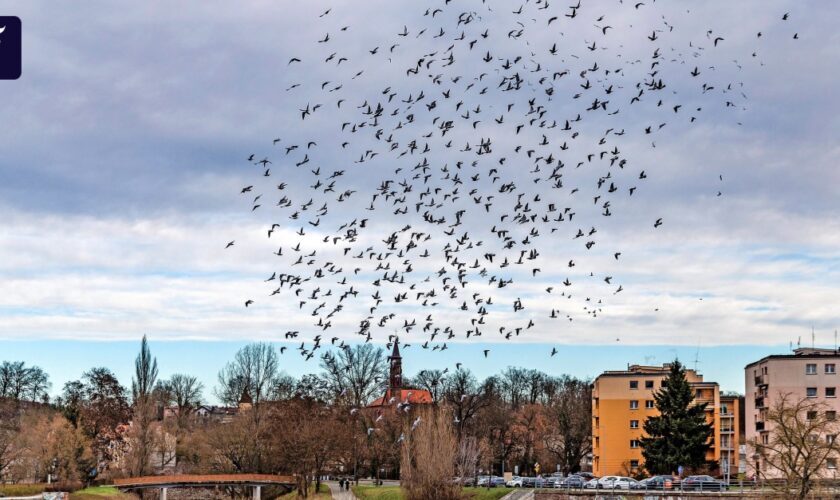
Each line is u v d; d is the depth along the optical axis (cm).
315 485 17712
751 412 17200
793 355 16050
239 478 16662
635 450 17875
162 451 19612
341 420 17888
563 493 12900
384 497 14538
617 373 18250
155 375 18900
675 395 15788
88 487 16700
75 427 17938
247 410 19350
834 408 15625
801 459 10444
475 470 15512
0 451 16425
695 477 13400
